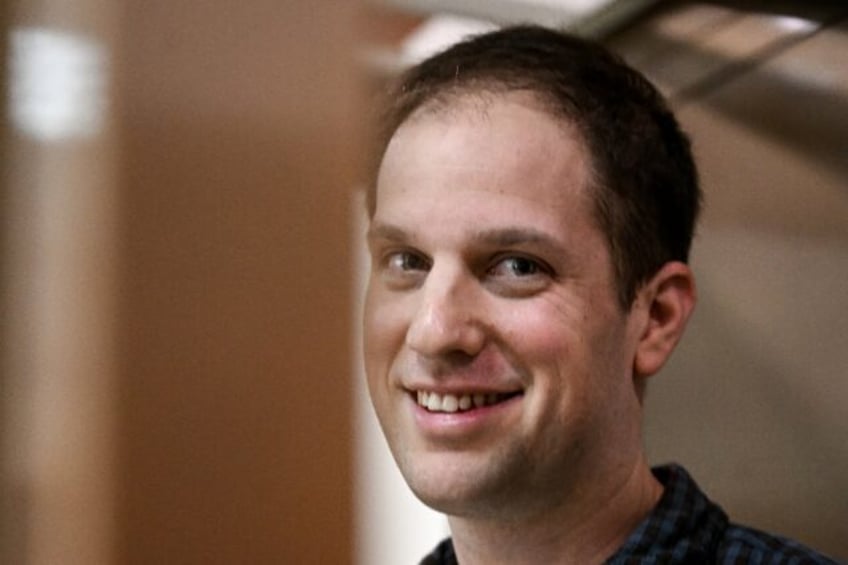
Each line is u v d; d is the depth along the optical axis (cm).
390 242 124
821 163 186
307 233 34
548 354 121
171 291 32
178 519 32
